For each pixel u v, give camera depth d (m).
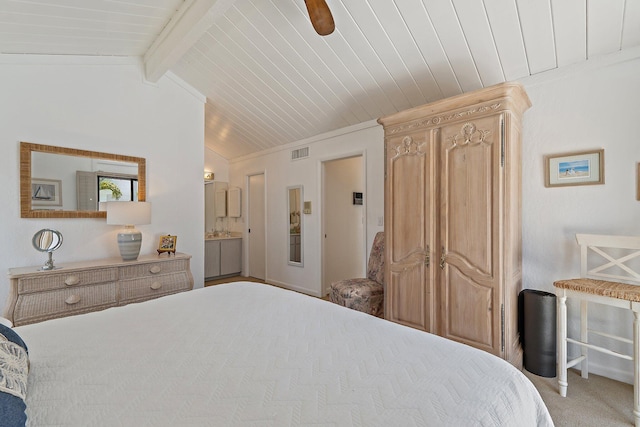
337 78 3.15
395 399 0.83
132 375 0.96
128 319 1.45
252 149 5.41
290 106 3.87
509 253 2.13
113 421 0.75
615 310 2.18
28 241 2.55
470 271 2.27
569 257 2.33
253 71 3.39
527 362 2.29
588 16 1.97
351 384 0.91
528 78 2.48
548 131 2.41
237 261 5.76
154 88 3.35
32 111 2.58
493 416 0.79
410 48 2.57
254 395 0.86
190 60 3.38
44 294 2.27
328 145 4.21
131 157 3.16
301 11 2.49
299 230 4.71
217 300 1.75
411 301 2.60
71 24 2.36
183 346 1.17
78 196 2.82
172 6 2.51
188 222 3.65
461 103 2.29
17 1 1.96
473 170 2.25
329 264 4.62
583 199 2.27
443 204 2.40
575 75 2.28
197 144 3.77
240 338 1.24
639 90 2.05
